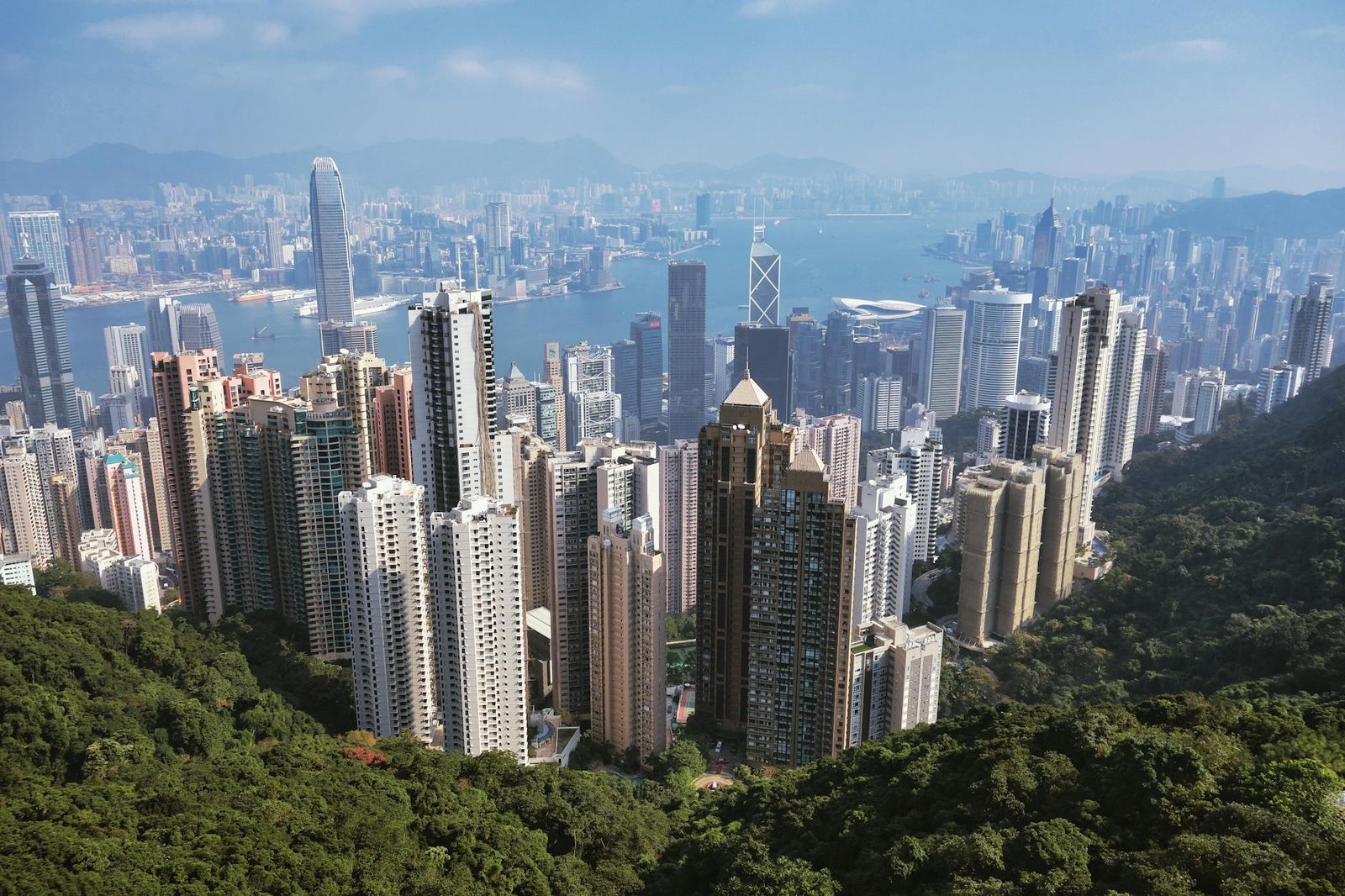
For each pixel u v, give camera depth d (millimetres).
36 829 161625
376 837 178250
